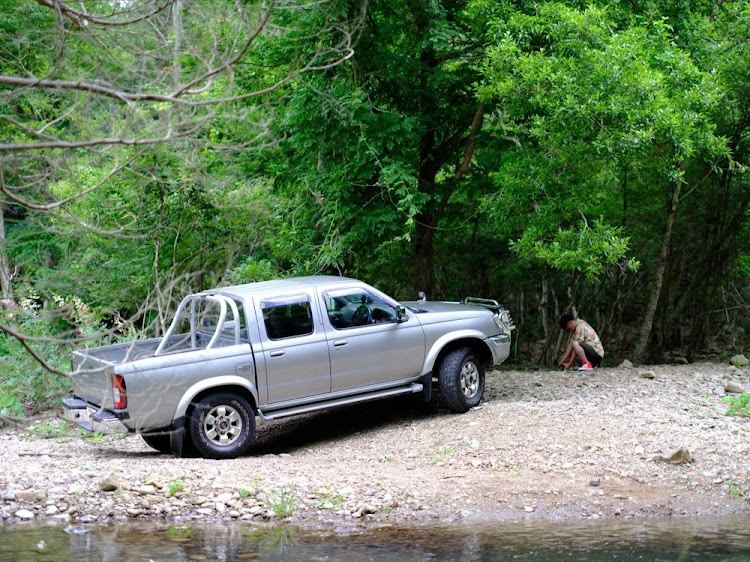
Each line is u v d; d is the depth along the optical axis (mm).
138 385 8141
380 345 9602
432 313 10133
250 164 14320
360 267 16000
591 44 11633
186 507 6762
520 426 9219
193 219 13086
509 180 12430
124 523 6359
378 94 13711
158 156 7375
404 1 12703
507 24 12242
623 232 17125
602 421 9242
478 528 6270
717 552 5516
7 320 7977
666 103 11281
